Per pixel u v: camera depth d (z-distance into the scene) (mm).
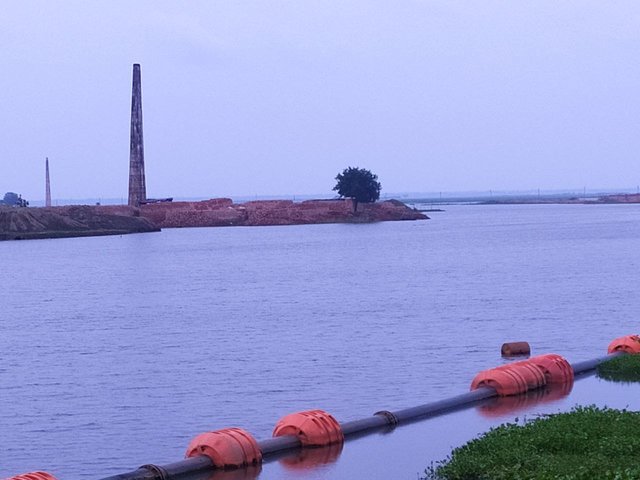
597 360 29969
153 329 48344
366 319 50250
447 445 20547
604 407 21969
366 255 112000
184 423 26828
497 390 25391
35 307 62188
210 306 59375
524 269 85375
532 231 169125
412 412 23188
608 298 58562
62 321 53500
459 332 44188
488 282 72625
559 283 70125
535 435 18953
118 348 41812
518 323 47219
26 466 22875
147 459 23234
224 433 19375
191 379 33438
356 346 40250
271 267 96000
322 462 19328
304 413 21094
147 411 28469
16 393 31750
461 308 54750
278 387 31484
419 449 20250
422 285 71625
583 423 19875
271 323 49469
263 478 18250
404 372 33688
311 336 43906
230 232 194625
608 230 165750
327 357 37438
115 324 51250
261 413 27688
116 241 164250
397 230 187250
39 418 27922
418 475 18172
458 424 22484
